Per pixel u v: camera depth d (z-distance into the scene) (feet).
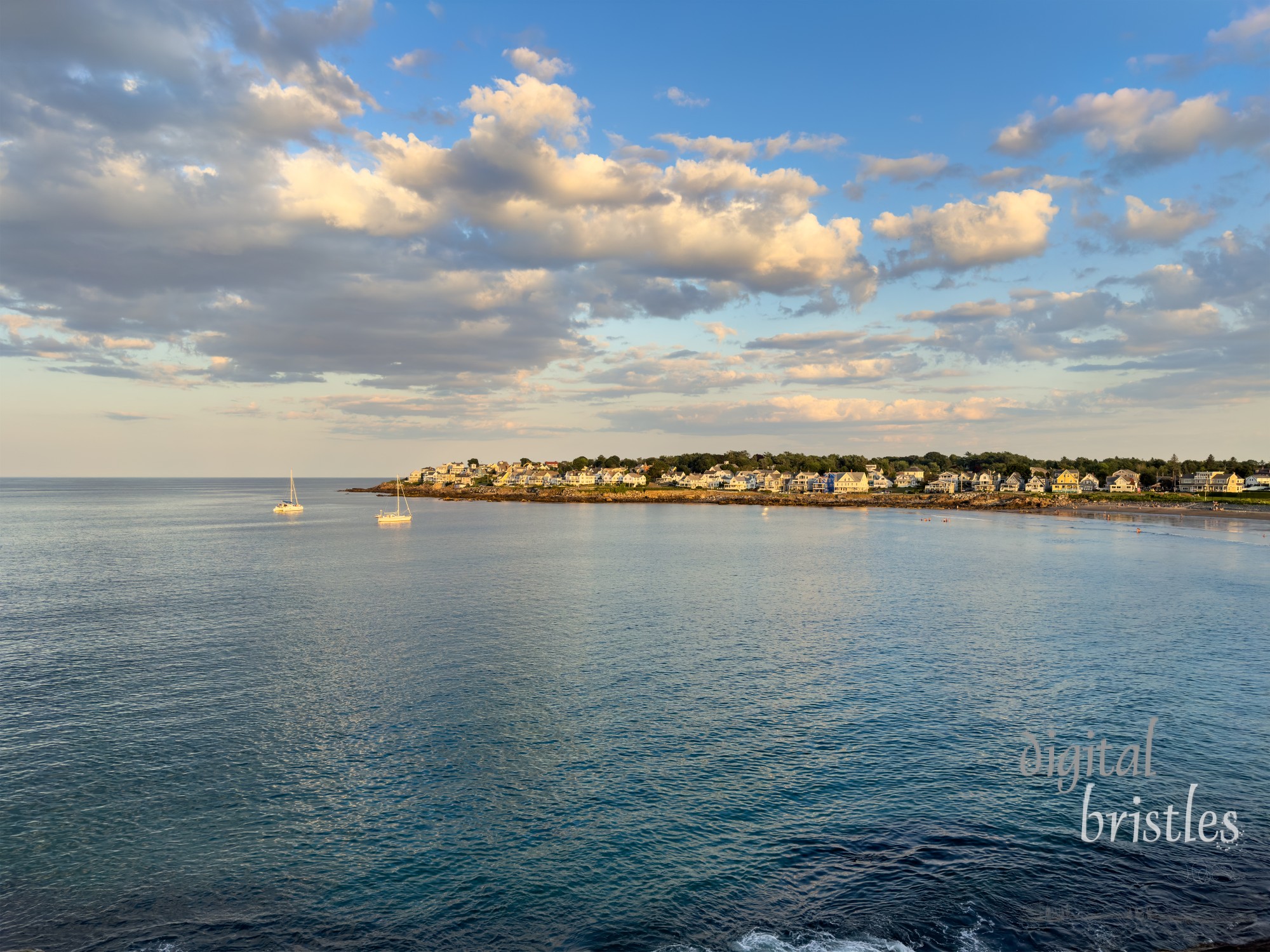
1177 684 139.85
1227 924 71.10
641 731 117.19
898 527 552.00
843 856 82.94
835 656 160.97
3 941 69.41
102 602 223.71
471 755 108.37
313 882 78.43
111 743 112.06
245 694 134.41
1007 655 161.27
